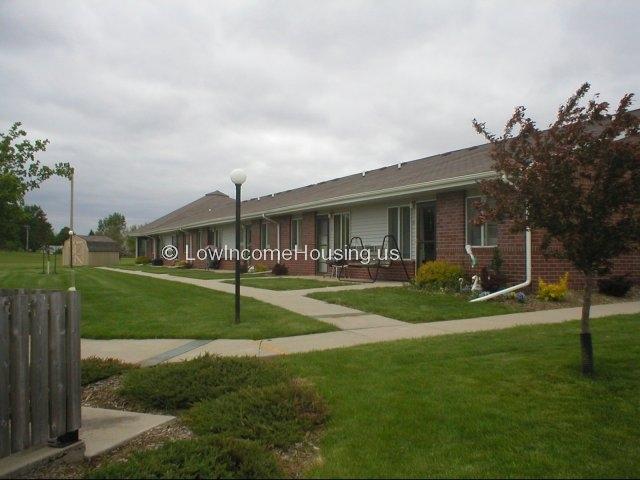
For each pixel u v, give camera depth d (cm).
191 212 4041
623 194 509
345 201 1680
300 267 2127
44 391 362
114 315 1004
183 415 461
